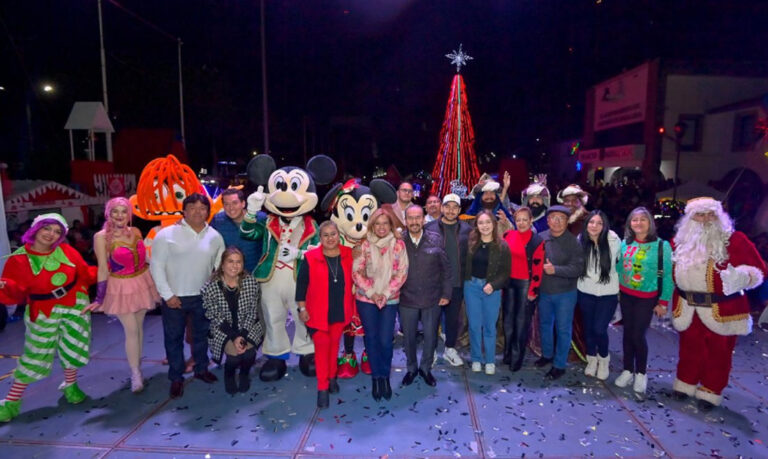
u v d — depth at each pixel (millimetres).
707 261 4414
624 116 25719
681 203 16656
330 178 5664
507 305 5379
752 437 4070
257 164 5359
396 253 4566
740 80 22547
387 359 4676
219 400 4688
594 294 5012
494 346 5281
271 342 5164
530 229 5336
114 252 4551
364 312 4586
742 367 5492
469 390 4922
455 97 8531
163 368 5441
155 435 4059
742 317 4379
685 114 22781
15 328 6715
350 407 4551
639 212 4707
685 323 4586
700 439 4031
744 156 20500
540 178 6723
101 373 5285
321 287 4449
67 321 4430
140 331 4855
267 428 4172
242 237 4949
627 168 26562
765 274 4352
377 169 42531
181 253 4605
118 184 15688
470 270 5172
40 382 5062
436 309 4891
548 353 5383
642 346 4805
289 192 4953
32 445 3902
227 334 4598
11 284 4117
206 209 4668
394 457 3744
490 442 3963
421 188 23516
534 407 4566
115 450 3840
